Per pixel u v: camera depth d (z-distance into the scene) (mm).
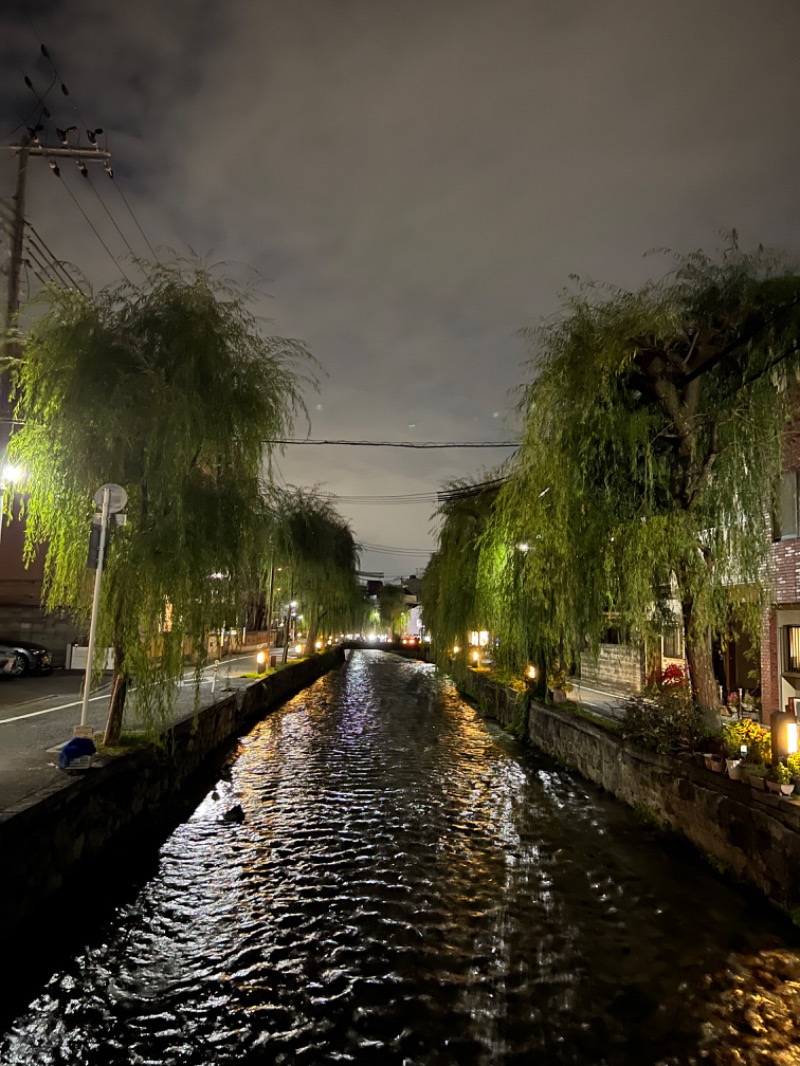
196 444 10094
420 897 7988
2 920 5957
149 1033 5363
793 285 9922
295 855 9336
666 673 14719
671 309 10227
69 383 9398
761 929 7055
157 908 7566
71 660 22141
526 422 12273
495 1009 5750
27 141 15266
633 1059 5156
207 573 10391
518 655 18156
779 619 13578
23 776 7949
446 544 26375
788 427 12562
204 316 10258
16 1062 4980
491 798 12438
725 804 8555
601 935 7035
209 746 14992
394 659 63719
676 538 10359
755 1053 5215
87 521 9984
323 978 6203
